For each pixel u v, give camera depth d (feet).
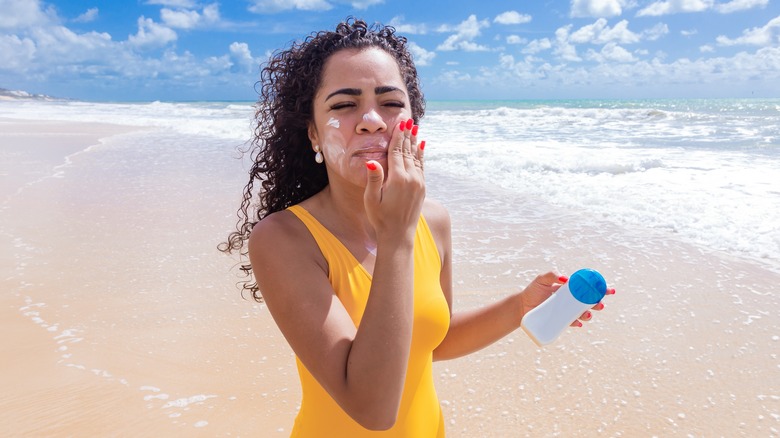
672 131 50.39
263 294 5.25
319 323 4.81
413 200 4.53
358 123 5.25
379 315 4.35
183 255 18.16
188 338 12.93
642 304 14.12
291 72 5.96
